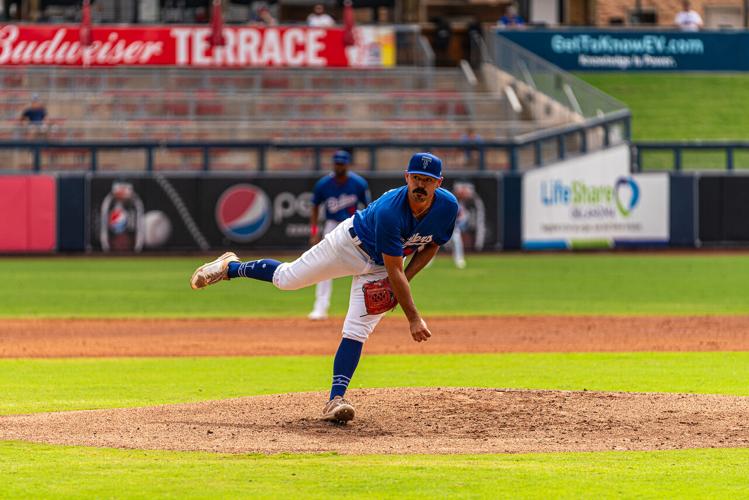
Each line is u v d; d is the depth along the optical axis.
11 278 75.62
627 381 34.22
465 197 98.50
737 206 102.44
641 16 148.00
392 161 103.31
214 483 20.22
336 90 120.88
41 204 93.75
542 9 148.12
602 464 21.98
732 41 133.75
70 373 36.50
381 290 25.72
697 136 121.25
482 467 21.62
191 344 44.62
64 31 117.81
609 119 101.62
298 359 40.22
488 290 68.12
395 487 19.98
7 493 19.55
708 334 47.75
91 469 21.38
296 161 100.75
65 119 111.75
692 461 22.31
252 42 120.38
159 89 118.75
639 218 101.75
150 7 136.62
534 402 28.59
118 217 94.31
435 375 35.81
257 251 95.62
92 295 64.88
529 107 115.81
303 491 19.67
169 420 26.69
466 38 133.50
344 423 26.11
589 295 65.00
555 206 100.00
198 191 94.88
